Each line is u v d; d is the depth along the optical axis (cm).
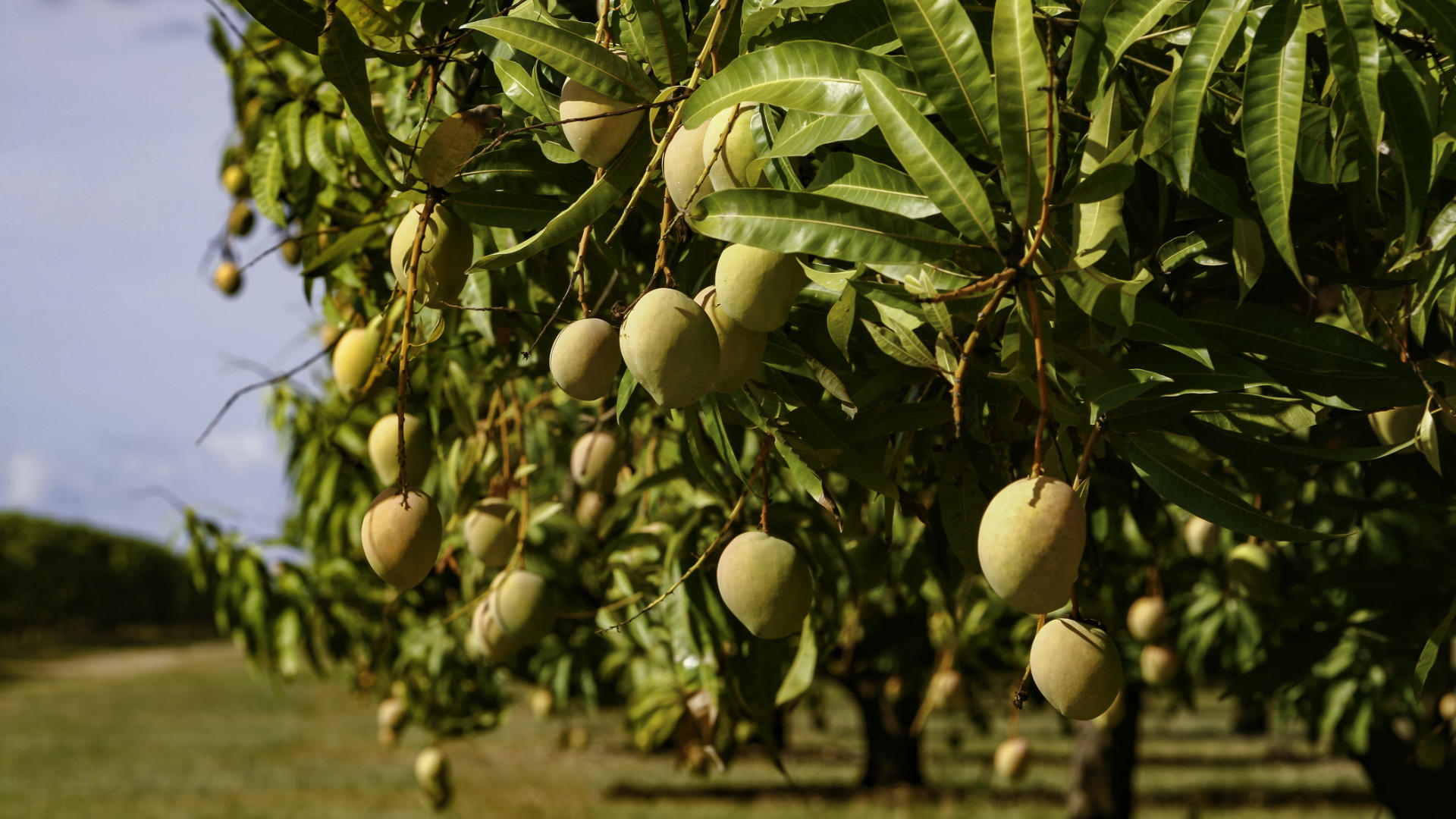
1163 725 3862
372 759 2881
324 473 586
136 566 7388
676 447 415
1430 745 381
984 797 2180
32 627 6725
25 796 2233
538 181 256
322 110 323
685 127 238
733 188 235
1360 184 243
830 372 254
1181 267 262
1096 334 237
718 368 241
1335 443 330
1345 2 228
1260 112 230
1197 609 604
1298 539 234
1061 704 237
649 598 382
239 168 433
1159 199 255
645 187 256
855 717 4084
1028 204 228
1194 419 247
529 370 341
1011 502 226
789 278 238
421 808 2125
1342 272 256
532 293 311
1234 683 354
